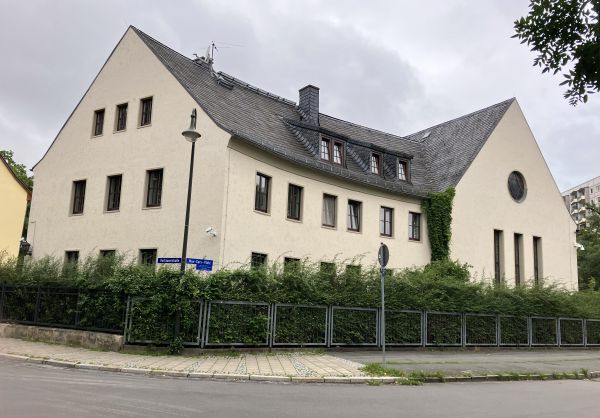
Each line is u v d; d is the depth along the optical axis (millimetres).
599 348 26000
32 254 25016
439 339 19797
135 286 14312
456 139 34719
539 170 35375
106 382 9883
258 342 15266
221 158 19688
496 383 12938
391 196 27547
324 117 30859
